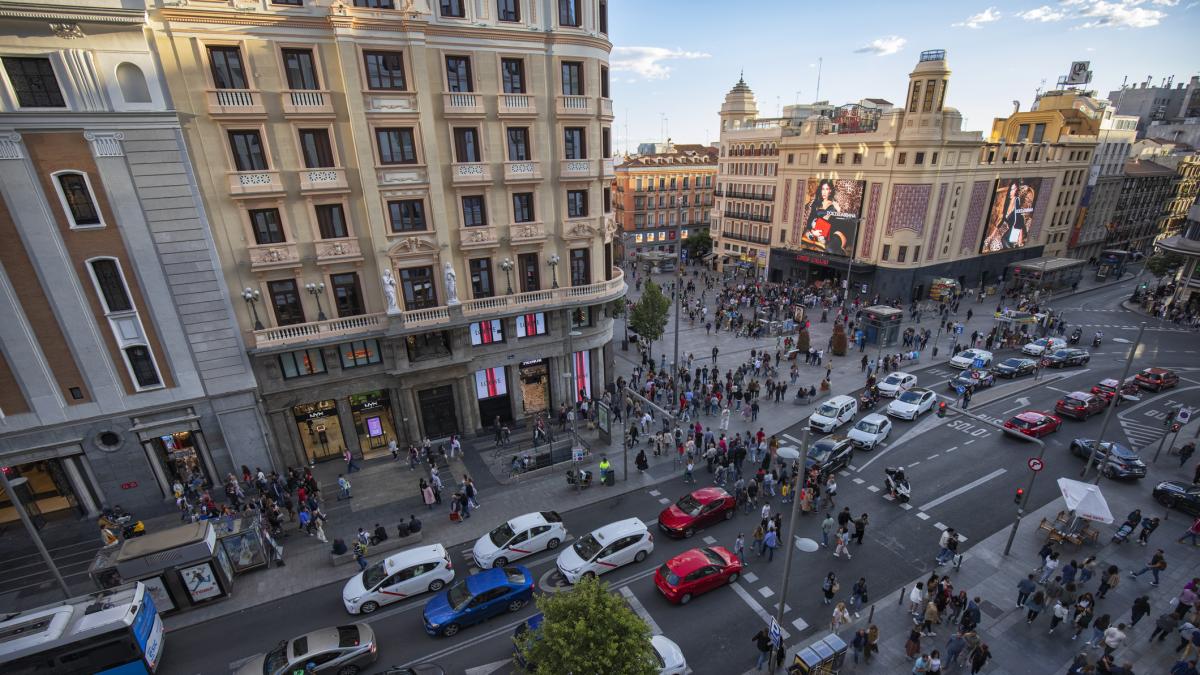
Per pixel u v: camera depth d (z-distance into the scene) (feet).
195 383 87.76
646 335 145.38
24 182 72.43
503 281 107.86
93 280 78.64
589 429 115.03
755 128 257.14
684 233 332.60
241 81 82.43
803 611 66.44
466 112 95.91
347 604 66.69
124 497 87.71
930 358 155.22
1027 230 245.04
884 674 57.41
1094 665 54.90
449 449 104.06
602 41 105.70
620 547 73.00
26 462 80.69
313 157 89.56
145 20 73.72
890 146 198.90
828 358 155.84
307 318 94.48
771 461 99.71
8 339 76.02
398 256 96.78
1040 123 256.32
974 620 58.70
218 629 66.28
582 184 110.42
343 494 91.97
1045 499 87.61
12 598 72.43
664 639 57.93
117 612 57.47
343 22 83.51
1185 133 384.06
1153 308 200.34
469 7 92.63
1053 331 175.42
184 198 80.94
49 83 71.92
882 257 210.18
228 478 90.48
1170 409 119.24
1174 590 68.08
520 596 67.56
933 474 95.71
